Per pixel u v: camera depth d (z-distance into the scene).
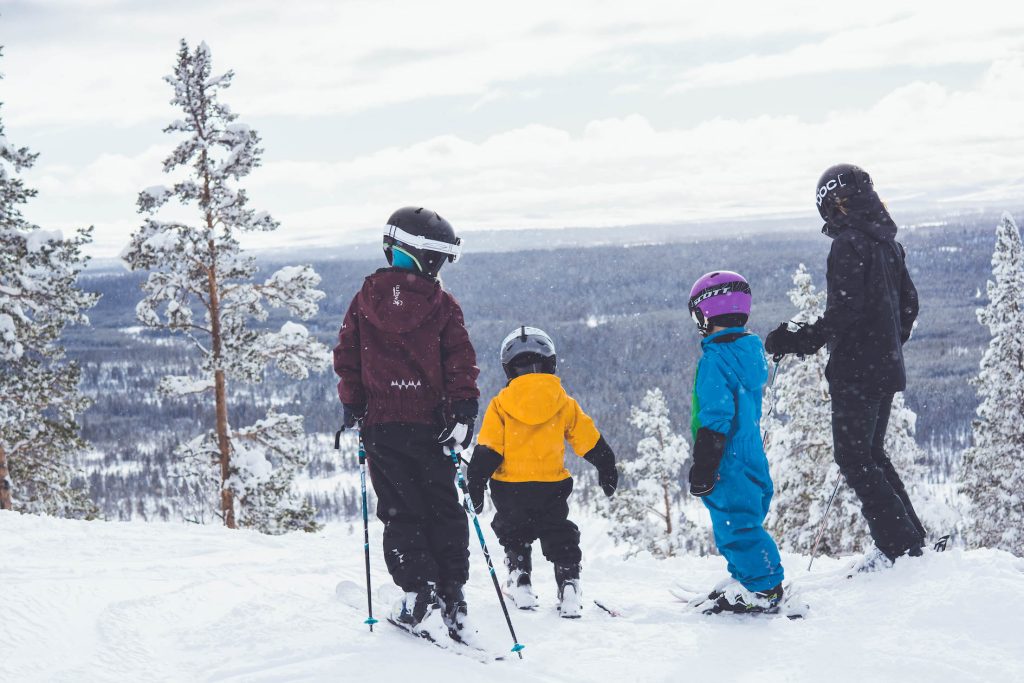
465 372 3.81
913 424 18.56
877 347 4.51
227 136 18.45
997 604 3.57
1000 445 22.23
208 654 3.39
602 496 25.98
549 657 3.59
